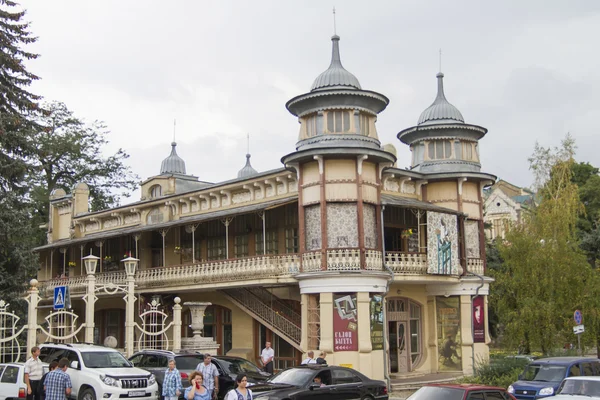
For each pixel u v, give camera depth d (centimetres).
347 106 3105
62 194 5166
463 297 3459
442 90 3822
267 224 3500
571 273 3114
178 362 2270
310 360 2447
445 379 3222
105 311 4388
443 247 3275
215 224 3838
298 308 3319
